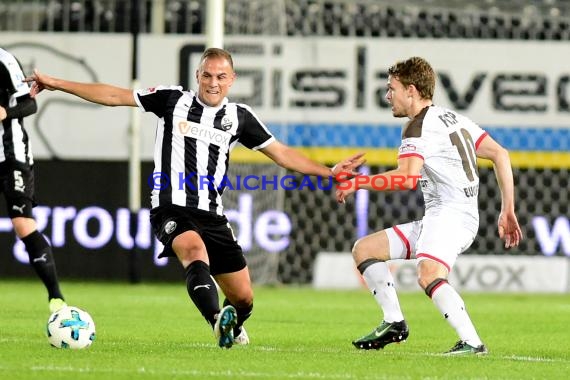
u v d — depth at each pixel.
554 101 48.06
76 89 22.33
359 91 47.91
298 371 18.69
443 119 21.92
